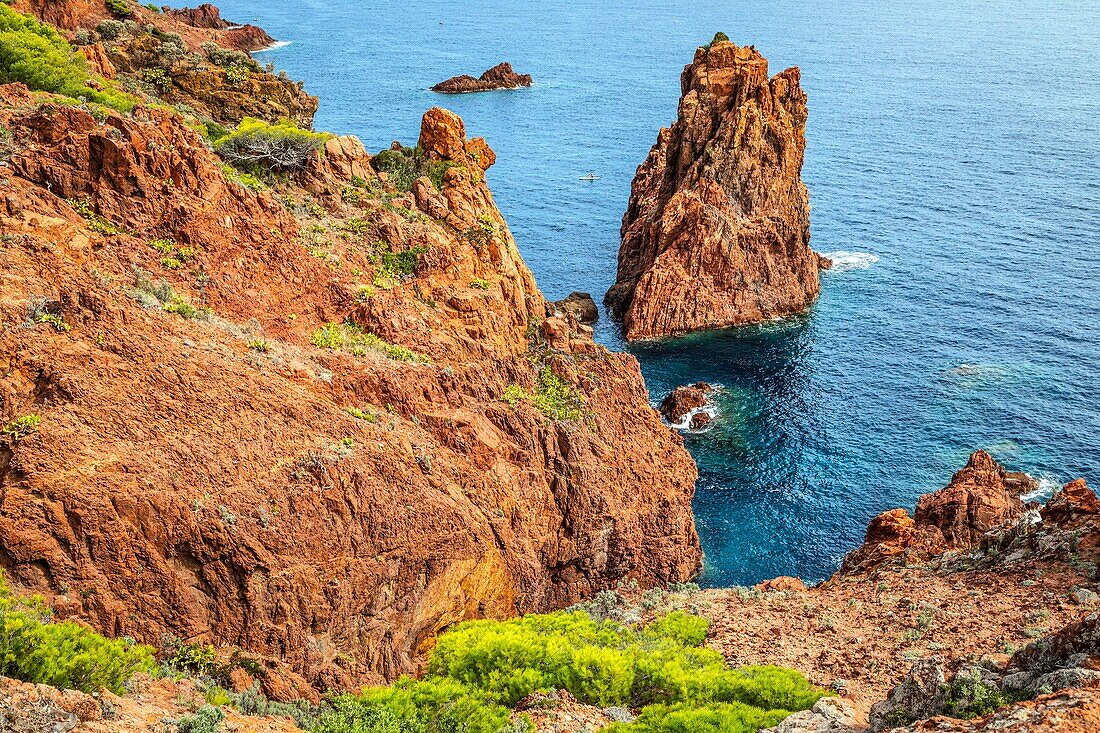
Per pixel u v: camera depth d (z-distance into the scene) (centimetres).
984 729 1811
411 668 3816
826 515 6844
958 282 11294
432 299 5381
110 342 3425
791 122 10675
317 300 4759
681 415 8169
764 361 9356
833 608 3988
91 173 4188
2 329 3172
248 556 3216
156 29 10881
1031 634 3231
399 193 6122
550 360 5884
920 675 2272
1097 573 3656
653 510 5819
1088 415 8131
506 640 3003
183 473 3247
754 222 10369
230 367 3734
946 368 9106
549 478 5203
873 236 12950
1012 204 14325
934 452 7625
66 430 3073
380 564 3725
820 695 2816
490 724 2489
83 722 1911
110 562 2959
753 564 6328
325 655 3416
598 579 5488
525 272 6512
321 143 5981
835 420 8156
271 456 3550
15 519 2836
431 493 4091
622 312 10475
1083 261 11906
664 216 10262
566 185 15175
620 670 2870
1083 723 1711
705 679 2889
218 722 2148
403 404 4453
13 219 3688
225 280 4309
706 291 10100
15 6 9212
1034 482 6988
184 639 3045
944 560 4466
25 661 2045
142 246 4125
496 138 18050
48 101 4859
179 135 4588
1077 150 17600
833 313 10500
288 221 4903
